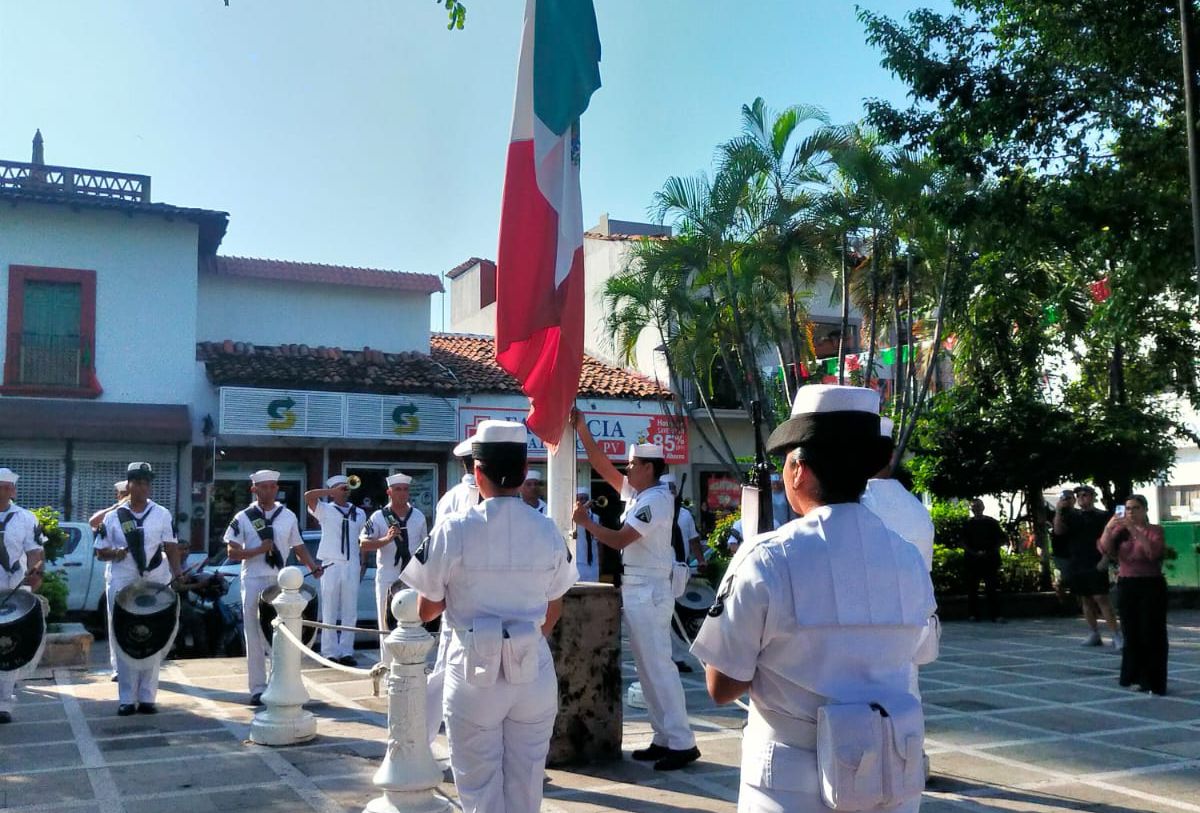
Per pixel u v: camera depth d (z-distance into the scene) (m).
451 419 22.41
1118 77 13.41
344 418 21.36
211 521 20.81
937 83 14.06
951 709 8.80
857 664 2.51
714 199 17.39
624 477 6.96
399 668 5.09
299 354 22.66
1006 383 20.27
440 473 22.62
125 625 8.27
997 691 9.73
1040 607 17.92
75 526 15.78
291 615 7.39
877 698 2.47
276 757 6.89
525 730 4.13
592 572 12.18
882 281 19.48
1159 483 22.48
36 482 19.72
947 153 14.09
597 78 7.06
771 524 5.16
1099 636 13.37
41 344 20.23
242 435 20.73
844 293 17.67
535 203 6.59
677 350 20.48
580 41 6.96
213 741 7.39
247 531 8.97
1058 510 13.48
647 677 6.64
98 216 20.88
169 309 21.22
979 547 16.84
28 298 20.33
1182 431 20.50
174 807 5.73
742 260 17.25
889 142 15.41
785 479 2.81
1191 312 18.95
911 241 17.08
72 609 15.45
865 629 2.51
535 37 6.77
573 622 6.67
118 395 20.62
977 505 17.06
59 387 20.17
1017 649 13.05
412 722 5.05
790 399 18.81
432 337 26.88
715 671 2.57
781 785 2.47
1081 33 13.26
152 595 8.49
